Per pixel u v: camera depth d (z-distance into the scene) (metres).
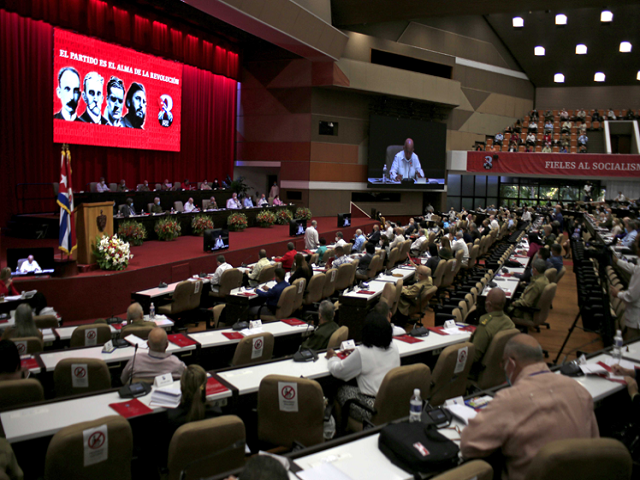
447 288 10.99
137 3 16.66
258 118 23.47
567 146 29.59
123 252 9.80
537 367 2.60
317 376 4.16
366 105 24.42
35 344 4.88
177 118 19.64
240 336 5.45
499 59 30.59
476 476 2.25
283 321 6.14
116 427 2.87
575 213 24.28
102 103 16.64
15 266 8.88
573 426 2.37
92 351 4.83
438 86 25.59
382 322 4.10
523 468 2.37
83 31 14.99
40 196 15.06
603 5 20.02
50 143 15.34
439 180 26.50
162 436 3.52
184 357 5.08
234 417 3.03
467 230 17.48
